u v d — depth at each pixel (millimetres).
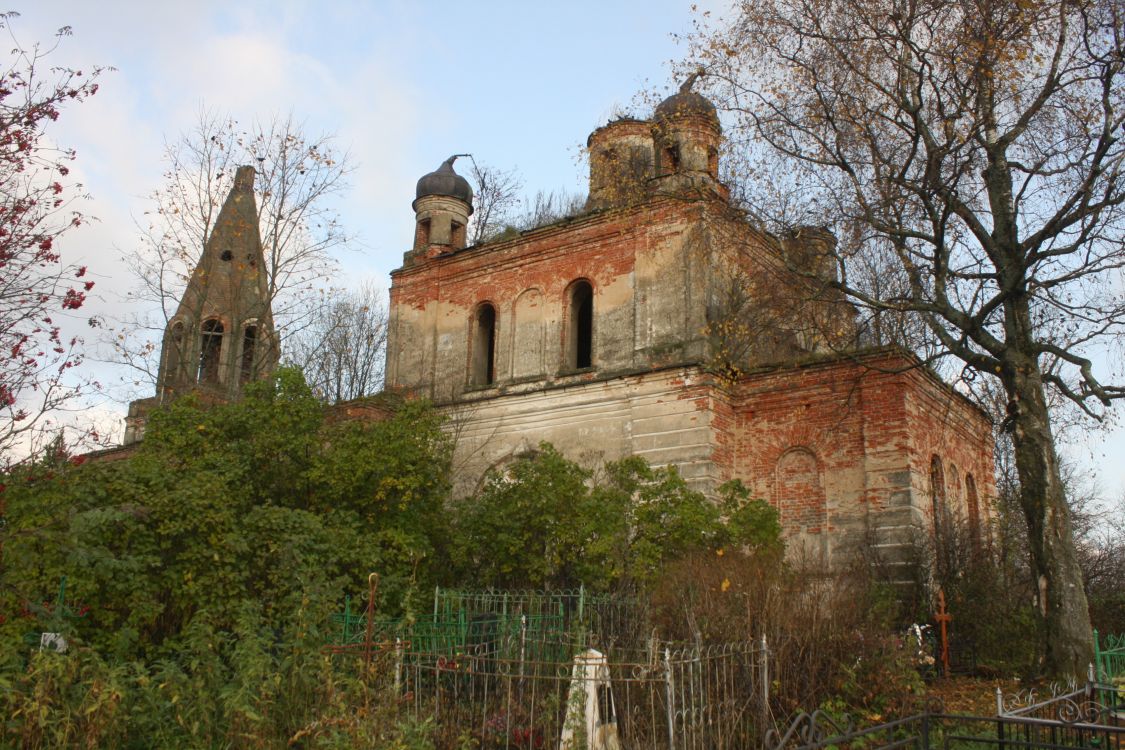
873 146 17172
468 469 24328
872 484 19812
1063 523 15062
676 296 22438
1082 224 15820
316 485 15672
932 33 16781
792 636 10883
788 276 19891
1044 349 15906
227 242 29500
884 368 20156
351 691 8695
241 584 12586
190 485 12773
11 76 9406
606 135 27031
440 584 16547
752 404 21938
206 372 28719
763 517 17125
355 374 39844
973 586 18016
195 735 7895
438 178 28453
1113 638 17094
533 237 25438
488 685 10797
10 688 7250
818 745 7059
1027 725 8273
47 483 10875
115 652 10289
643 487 17672
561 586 16328
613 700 9289
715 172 23891
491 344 26688
